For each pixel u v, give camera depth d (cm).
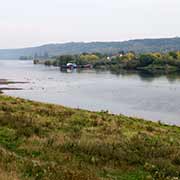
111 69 17962
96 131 1947
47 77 12744
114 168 1266
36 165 1076
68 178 977
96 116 2558
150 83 10188
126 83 10312
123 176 1186
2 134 1555
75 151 1416
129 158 1388
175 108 5700
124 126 2314
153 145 1670
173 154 1510
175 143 1858
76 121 2217
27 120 1930
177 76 12912
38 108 2586
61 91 8419
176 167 1336
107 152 1427
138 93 7838
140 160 1384
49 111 2503
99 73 15025
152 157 1463
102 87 9288
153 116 4953
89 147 1450
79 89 8894
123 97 7194
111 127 2127
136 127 2345
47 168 1056
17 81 10956
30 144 1439
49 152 1351
